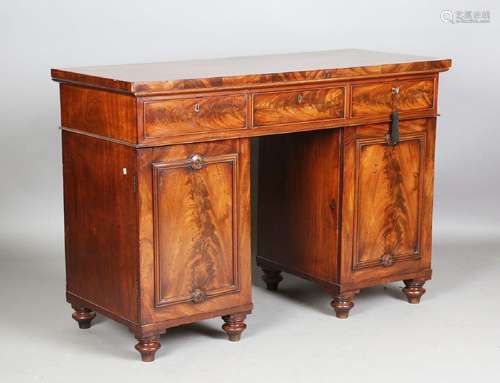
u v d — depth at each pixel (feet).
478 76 17.10
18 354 12.64
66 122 12.95
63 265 15.75
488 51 17.04
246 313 13.06
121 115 12.04
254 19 16.55
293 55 14.83
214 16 16.43
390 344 13.00
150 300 12.32
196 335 13.28
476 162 17.30
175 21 16.30
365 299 14.66
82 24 15.99
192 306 12.64
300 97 13.01
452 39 17.01
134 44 16.22
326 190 13.91
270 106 12.80
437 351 12.77
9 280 15.16
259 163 14.93
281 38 16.67
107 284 12.74
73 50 16.05
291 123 13.00
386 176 13.99
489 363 12.42
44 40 15.92
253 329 13.51
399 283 15.38
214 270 12.74
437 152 17.21
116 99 12.07
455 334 13.32
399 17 16.92
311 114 13.14
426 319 13.85
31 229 16.34
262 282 15.46
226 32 16.49
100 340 13.09
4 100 15.98
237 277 12.92
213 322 13.73
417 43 17.01
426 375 12.10
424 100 14.11
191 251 12.53
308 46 16.78
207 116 12.32
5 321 13.66
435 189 17.29
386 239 14.14
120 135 12.10
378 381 11.94
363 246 13.97
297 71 12.87
